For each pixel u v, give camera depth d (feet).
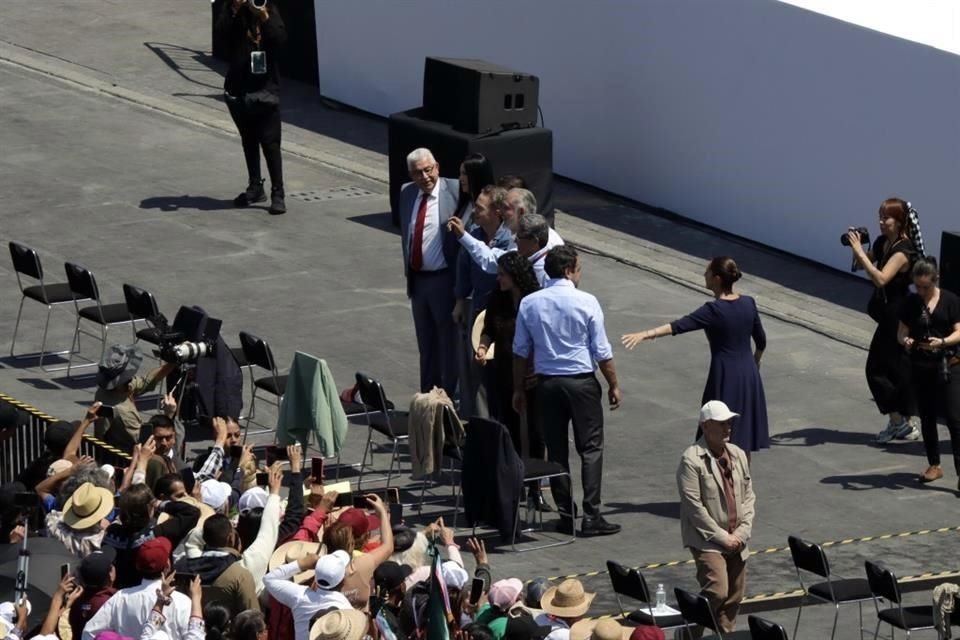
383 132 323.98
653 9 279.08
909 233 198.70
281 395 195.21
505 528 171.32
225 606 130.82
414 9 318.04
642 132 285.84
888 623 156.46
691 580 167.22
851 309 248.32
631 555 173.58
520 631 128.16
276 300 239.91
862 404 214.90
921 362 188.34
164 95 333.21
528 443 181.78
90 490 139.95
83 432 163.43
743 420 177.88
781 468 196.13
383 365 219.61
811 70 258.78
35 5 384.88
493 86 259.19
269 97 271.08
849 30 252.42
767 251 269.85
